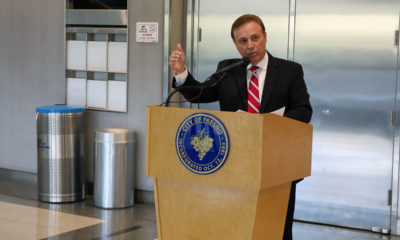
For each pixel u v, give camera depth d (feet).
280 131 7.82
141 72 18.33
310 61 16.30
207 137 7.65
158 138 8.09
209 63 17.71
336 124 16.12
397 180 15.46
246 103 9.58
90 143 19.67
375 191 15.76
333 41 15.96
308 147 9.05
